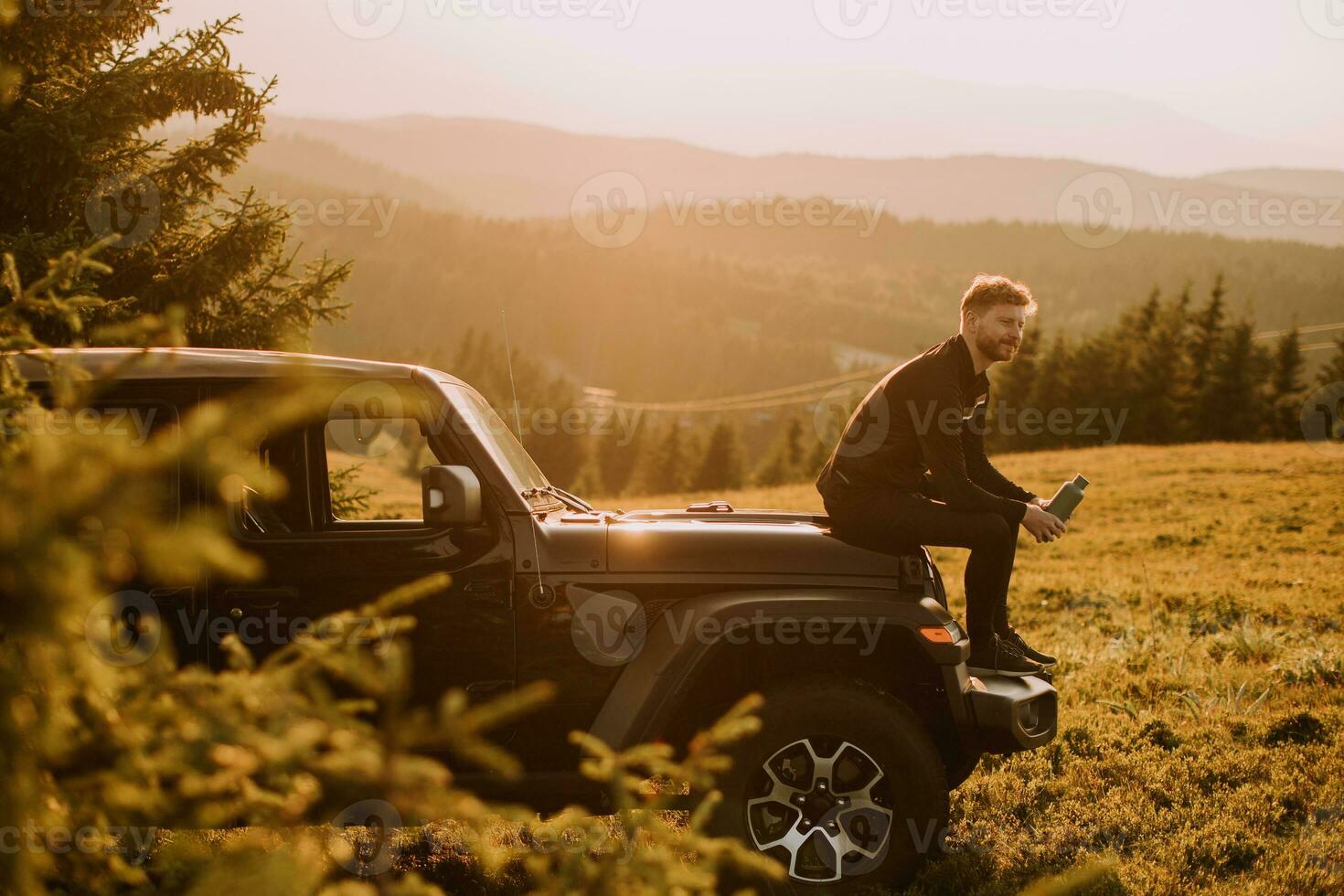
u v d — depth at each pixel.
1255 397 62.59
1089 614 10.62
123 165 6.91
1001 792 4.83
